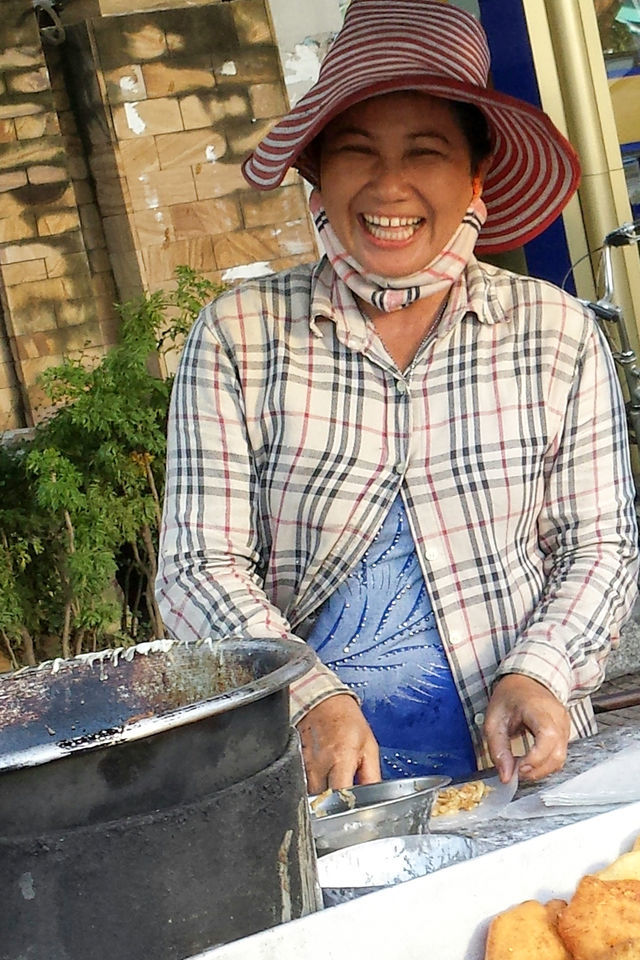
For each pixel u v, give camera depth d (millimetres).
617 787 1613
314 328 2035
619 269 5066
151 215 5078
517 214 2273
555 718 1767
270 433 2033
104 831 1054
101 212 5180
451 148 1966
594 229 5070
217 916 1093
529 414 2043
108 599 4758
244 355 2049
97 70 5004
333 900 1317
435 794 1577
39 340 4980
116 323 5203
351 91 1889
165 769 1081
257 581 2025
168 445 2086
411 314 2037
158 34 5070
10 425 5004
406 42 1982
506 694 1823
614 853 1180
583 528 2072
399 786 1622
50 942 1044
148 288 5066
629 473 2133
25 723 1365
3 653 4734
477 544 2016
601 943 1057
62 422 4562
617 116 5219
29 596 4621
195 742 1097
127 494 4551
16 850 1040
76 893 1047
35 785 1043
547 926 1082
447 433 2025
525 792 1699
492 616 2012
